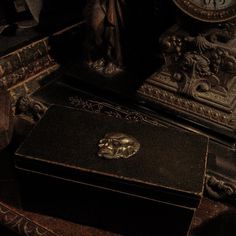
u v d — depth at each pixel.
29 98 0.83
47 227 0.63
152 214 0.58
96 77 0.85
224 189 0.66
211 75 0.74
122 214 0.59
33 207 0.64
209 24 0.70
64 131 0.62
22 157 0.58
